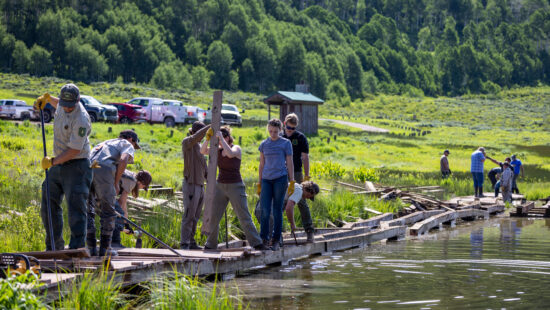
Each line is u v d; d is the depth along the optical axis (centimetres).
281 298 593
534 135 9388
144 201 1127
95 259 650
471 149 5575
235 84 19462
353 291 630
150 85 16588
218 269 711
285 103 5084
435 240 1162
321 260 878
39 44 18962
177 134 3669
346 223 1264
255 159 3152
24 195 1112
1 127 2820
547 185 2512
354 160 3878
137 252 720
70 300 496
